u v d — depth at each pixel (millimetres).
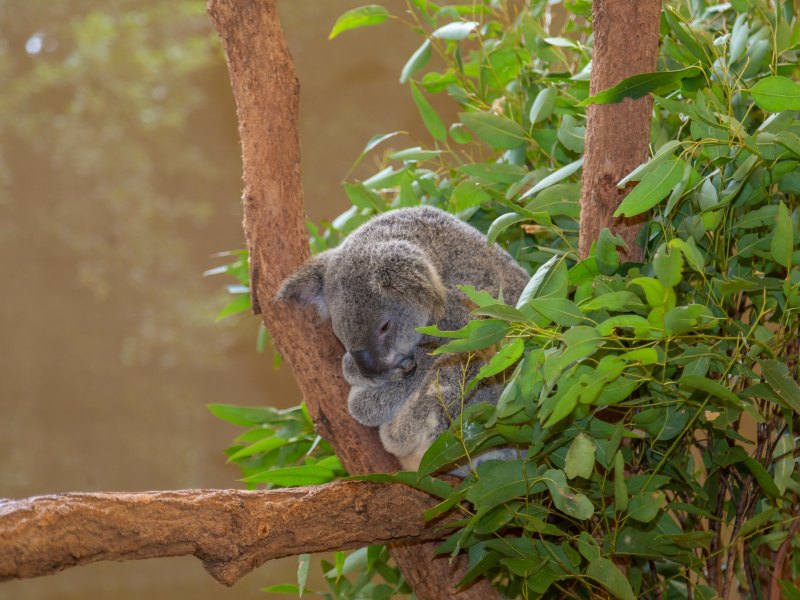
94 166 14633
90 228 14617
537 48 3162
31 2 14664
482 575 2637
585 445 1950
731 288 1834
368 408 2621
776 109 1951
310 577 9969
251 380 14602
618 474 1919
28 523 1556
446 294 2590
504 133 2920
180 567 11016
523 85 3223
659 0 2250
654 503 2031
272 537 2010
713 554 2186
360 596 3066
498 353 1884
